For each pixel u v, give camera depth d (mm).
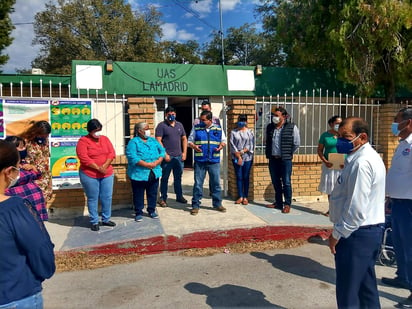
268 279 3926
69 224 5539
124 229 5148
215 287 3729
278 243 5109
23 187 3883
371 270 2742
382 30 7242
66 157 5945
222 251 4832
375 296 2766
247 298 3482
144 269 4238
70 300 3465
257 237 5168
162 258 4602
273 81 10984
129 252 4672
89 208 5148
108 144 5293
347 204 2531
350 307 2609
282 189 6273
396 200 3602
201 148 5816
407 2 7359
